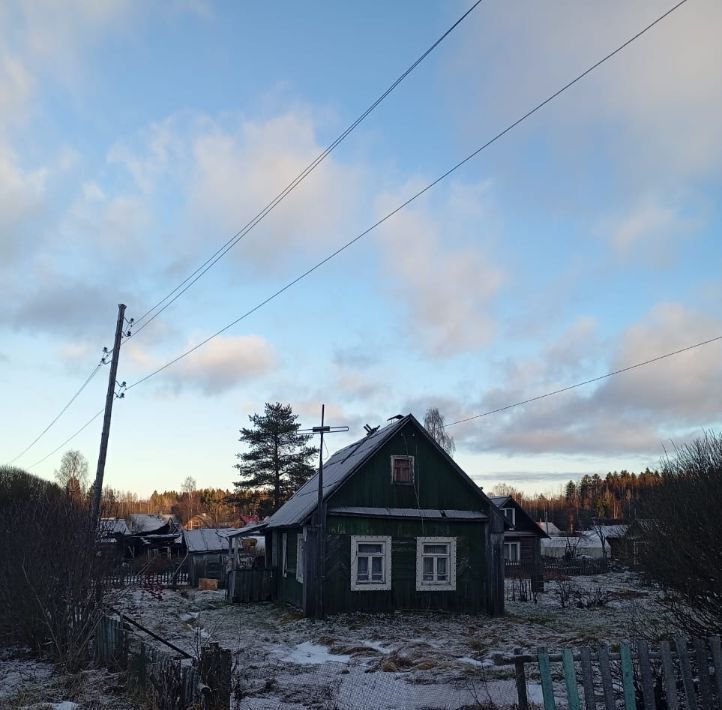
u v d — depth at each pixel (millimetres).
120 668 12492
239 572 28266
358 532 23125
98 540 15500
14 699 10789
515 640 17672
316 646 17641
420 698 11250
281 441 65812
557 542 76375
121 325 26109
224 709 8969
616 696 9867
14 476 37938
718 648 8219
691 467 11047
